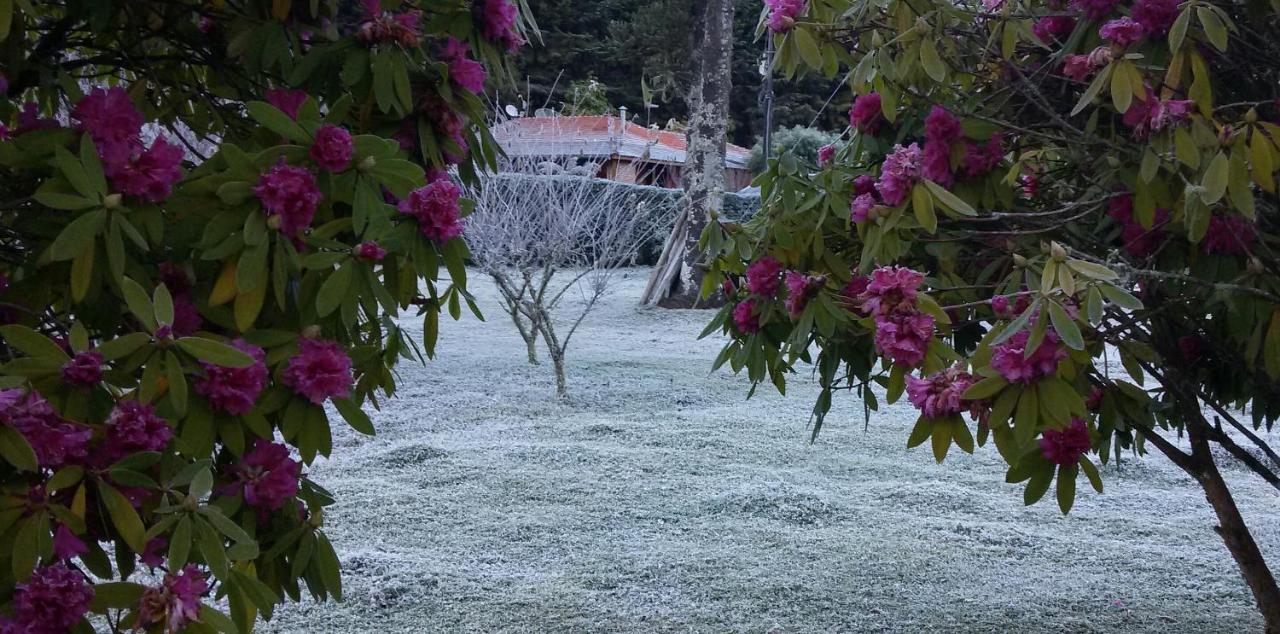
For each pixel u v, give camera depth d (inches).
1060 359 71.6
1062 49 85.6
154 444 53.9
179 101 75.7
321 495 73.0
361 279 60.8
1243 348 93.4
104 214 53.7
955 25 101.6
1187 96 80.8
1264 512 184.2
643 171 753.0
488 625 123.6
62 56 73.4
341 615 125.4
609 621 125.7
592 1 1163.3
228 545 64.1
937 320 78.8
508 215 301.0
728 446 220.4
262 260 56.9
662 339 400.5
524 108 369.4
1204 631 126.5
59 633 51.8
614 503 177.5
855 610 131.6
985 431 74.6
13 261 63.4
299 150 59.0
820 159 112.4
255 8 67.1
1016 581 144.6
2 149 55.5
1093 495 193.9
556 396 272.2
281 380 60.4
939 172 90.2
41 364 52.5
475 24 71.4
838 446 225.3
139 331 58.1
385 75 64.2
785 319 106.0
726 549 154.6
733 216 678.5
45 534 50.8
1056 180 100.0
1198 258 83.6
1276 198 84.5
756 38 106.5
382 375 82.0
